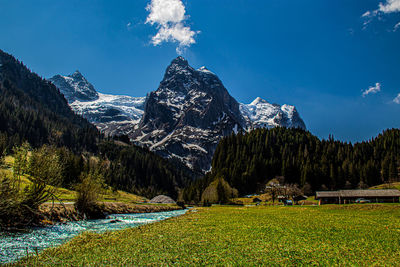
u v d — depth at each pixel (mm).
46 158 44281
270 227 36938
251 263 18359
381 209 64938
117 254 21531
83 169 127062
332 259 19188
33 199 41906
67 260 19984
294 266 17609
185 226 39781
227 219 50594
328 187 176375
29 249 25266
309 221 44406
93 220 52781
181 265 18125
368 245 23953
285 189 134375
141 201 144750
